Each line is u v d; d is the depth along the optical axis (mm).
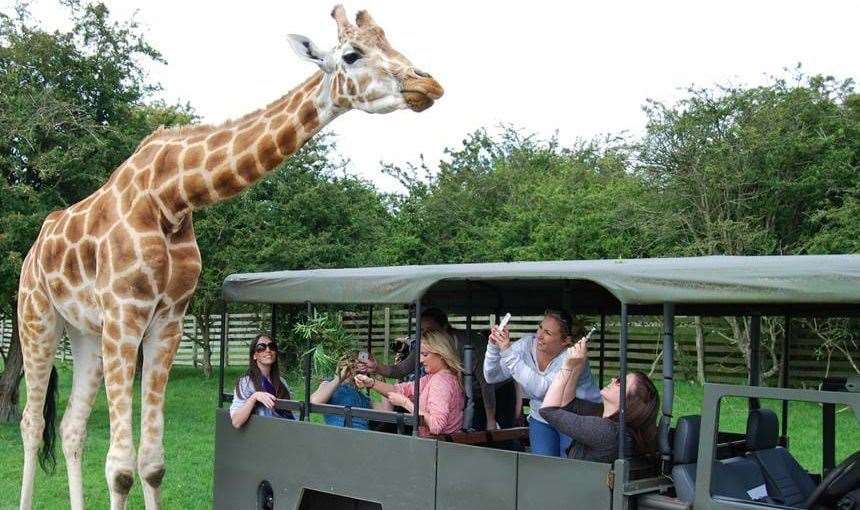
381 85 4941
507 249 16703
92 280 5863
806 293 3264
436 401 4766
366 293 4754
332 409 5000
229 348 19828
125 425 5555
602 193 15703
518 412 5852
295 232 15867
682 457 3805
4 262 9969
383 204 21891
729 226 13188
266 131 5379
